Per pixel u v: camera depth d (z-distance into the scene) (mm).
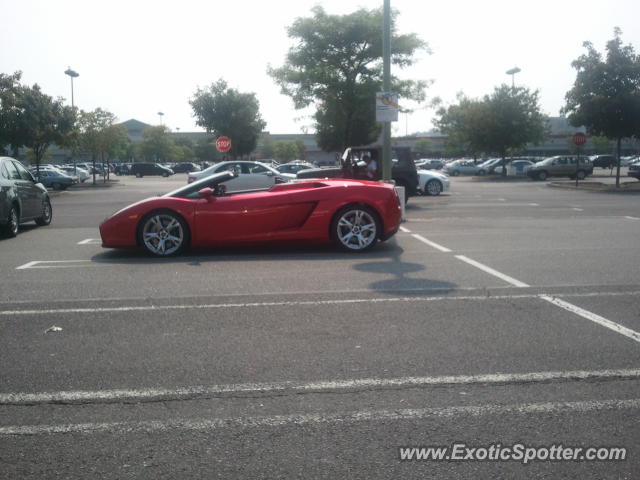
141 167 65000
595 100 25547
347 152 16172
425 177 24000
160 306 6062
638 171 34469
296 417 3521
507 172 48844
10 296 6562
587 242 10156
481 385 3953
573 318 5473
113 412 3623
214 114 39906
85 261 8883
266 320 5508
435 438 3258
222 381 4074
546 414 3525
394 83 26359
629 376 4074
